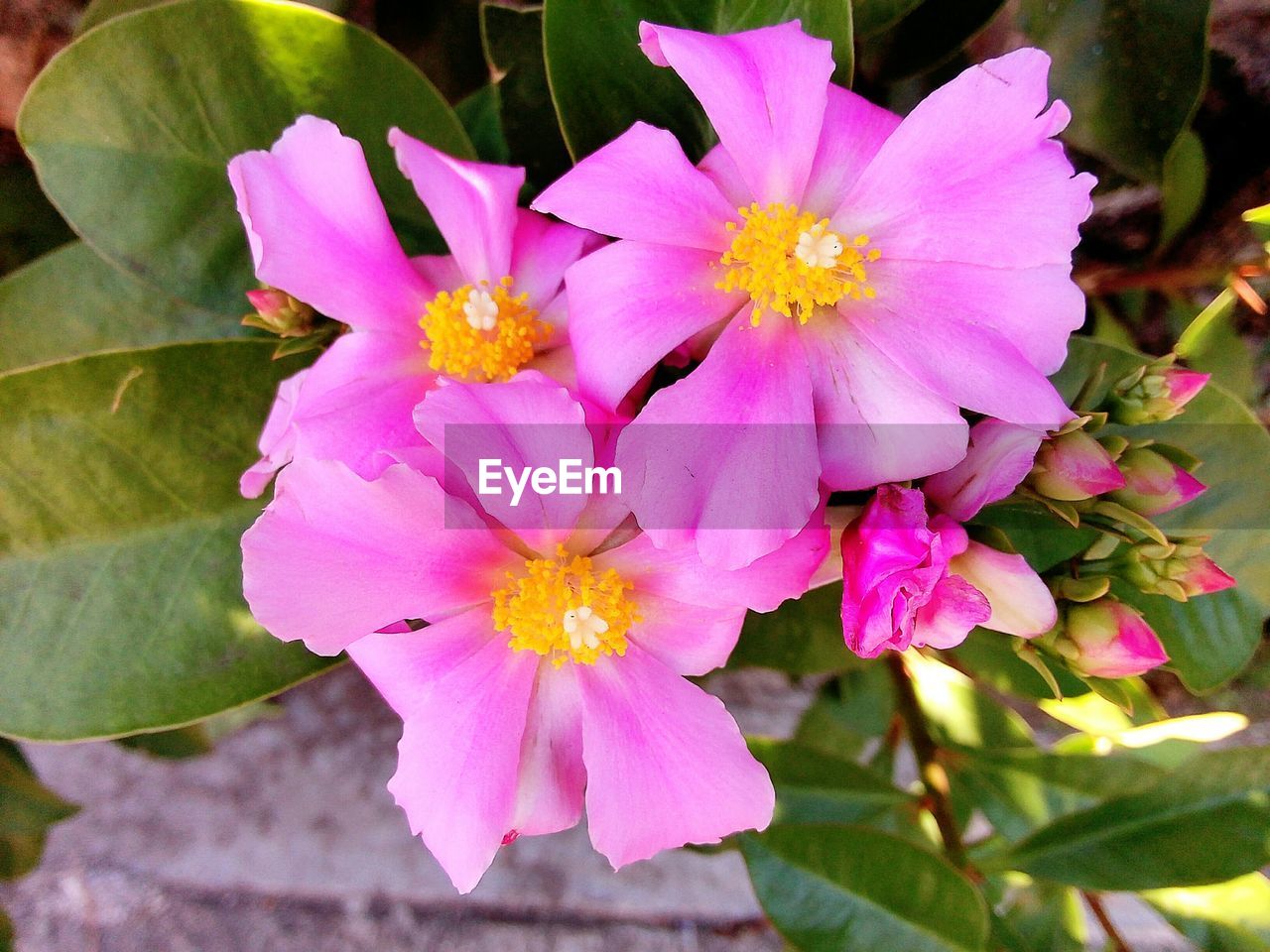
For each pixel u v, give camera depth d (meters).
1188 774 0.16
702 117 0.14
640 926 0.27
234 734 0.28
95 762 0.28
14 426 0.14
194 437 0.14
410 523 0.11
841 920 0.15
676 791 0.12
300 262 0.12
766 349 0.12
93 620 0.14
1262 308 0.14
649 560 0.12
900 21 0.16
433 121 0.15
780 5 0.13
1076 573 0.12
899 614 0.11
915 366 0.11
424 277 0.14
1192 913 0.16
